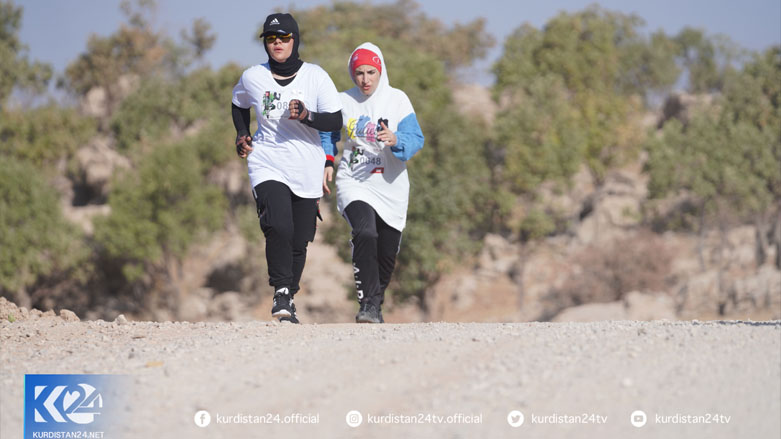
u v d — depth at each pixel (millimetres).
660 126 125125
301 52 96875
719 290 71812
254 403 8570
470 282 82938
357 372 9398
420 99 69438
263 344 11016
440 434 7637
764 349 9695
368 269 15227
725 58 159000
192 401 8688
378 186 15469
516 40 100812
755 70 90188
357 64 15172
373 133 15273
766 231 90438
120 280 84062
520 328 12234
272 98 13836
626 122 93000
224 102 103875
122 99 118688
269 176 14016
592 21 105188
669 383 8703
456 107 76312
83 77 128125
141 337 12273
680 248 86250
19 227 74250
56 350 11508
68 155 96562
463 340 10766
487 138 82375
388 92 15469
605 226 94125
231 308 80750
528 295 81062
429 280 65250
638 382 8727
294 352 10383
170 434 7918
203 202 78188
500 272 85312
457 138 64062
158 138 98188
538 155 79938
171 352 10656
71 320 15531
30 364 10617
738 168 84375
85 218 86062
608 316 68188
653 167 87812
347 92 15594
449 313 79250
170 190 77250
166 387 9086
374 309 15172
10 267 73125
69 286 82125
